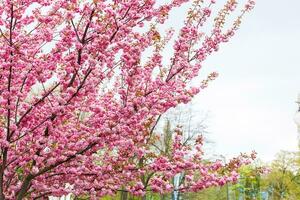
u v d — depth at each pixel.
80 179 8.66
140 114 7.60
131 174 8.45
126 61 7.78
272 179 44.78
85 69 7.86
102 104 8.73
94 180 8.54
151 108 7.93
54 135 7.80
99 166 8.29
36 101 8.24
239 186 45.41
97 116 7.97
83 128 8.21
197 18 8.92
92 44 7.57
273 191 45.22
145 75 8.36
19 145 8.19
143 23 8.12
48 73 7.82
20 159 7.96
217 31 9.12
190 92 8.21
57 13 8.16
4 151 7.55
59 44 7.72
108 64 7.82
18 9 7.48
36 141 7.82
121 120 7.66
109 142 7.93
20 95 7.56
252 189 45.84
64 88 7.90
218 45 9.12
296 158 44.66
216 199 43.06
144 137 8.20
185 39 8.78
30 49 8.10
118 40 7.95
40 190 8.52
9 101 7.54
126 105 7.72
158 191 8.31
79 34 8.13
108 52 7.78
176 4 8.17
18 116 8.60
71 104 8.03
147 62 8.81
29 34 8.10
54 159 7.77
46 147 8.00
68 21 7.76
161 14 8.15
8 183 8.32
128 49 7.74
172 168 8.11
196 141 8.68
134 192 8.30
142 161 8.85
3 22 7.68
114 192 8.59
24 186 7.71
